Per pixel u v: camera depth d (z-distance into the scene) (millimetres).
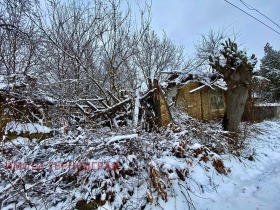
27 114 4766
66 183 3193
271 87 20312
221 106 10891
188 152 4012
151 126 6145
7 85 4383
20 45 7191
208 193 3395
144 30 10820
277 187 3684
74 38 8828
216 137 5164
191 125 5492
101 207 2713
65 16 8977
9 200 2844
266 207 3006
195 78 9391
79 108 6629
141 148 3584
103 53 9922
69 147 3664
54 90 6754
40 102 5094
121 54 10070
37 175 3109
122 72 10289
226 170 4121
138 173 3322
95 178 2984
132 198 2963
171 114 6586
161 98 6207
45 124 5023
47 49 8266
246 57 5719
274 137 7934
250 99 10414
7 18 6688
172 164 3398
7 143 3734
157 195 2984
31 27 7543
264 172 4570
